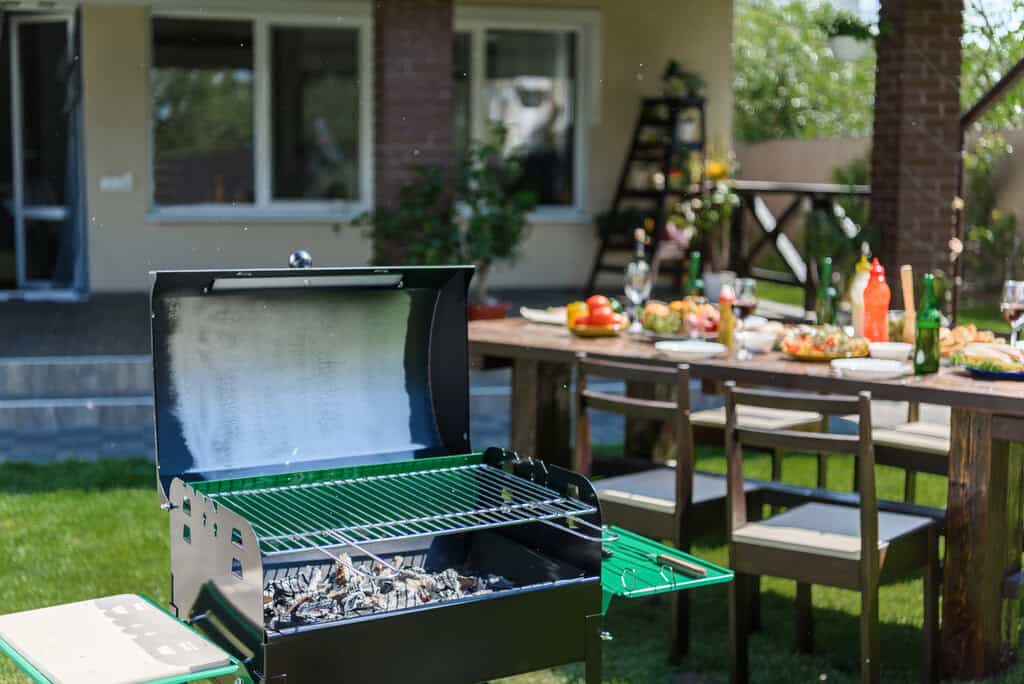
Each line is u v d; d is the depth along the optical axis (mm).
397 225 7617
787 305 10516
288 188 10305
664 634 3822
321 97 10266
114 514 4949
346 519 2555
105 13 9617
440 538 2846
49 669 2141
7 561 4367
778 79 17469
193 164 10078
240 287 2656
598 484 3811
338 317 2820
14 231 9734
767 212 10914
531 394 4461
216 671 2160
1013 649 3445
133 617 2410
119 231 9891
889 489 5414
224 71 10031
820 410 3176
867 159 11891
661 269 10391
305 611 2389
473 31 10375
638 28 10602
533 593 2402
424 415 2930
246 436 2705
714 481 3848
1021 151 9305
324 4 9938
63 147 9727
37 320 8484
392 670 2262
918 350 3490
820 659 3602
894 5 7547
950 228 7633
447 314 2928
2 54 9500
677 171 10109
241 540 2221
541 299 9719
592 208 10766
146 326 8281
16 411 6660
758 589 3850
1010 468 3355
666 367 3846
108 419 6758
